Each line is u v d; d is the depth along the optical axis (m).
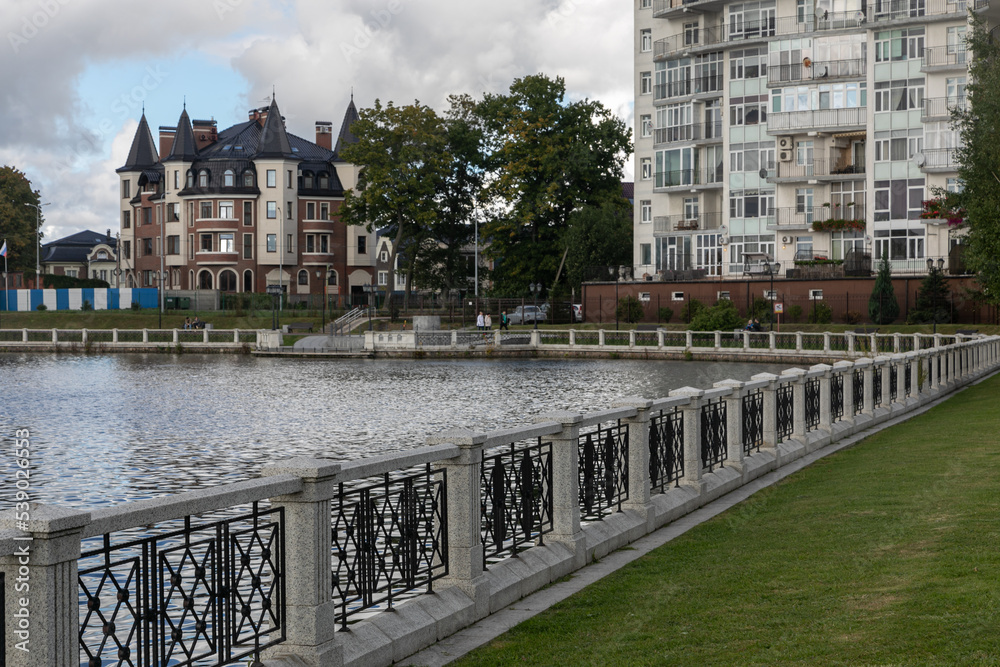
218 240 101.38
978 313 58.97
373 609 8.30
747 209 73.06
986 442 15.03
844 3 68.69
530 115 79.50
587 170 80.19
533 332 65.69
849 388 19.12
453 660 6.48
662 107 78.19
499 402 36.53
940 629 6.04
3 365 59.59
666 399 11.34
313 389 42.81
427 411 33.88
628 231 82.19
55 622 4.34
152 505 4.87
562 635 6.90
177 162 103.31
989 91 32.06
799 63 70.19
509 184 78.88
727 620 6.87
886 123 66.25
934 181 64.75
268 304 89.31
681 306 71.12
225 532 5.52
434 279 88.56
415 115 79.56
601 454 9.93
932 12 64.69
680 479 11.97
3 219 98.62
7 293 91.00
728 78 73.44
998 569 7.26
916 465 13.30
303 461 5.89
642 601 7.64
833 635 6.21
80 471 22.27
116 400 38.44
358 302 95.81
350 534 6.44
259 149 101.38
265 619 7.78
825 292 64.50
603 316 74.81
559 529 8.87
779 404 15.70
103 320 81.00
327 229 104.06
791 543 9.26
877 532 9.19
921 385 25.52
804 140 70.50
